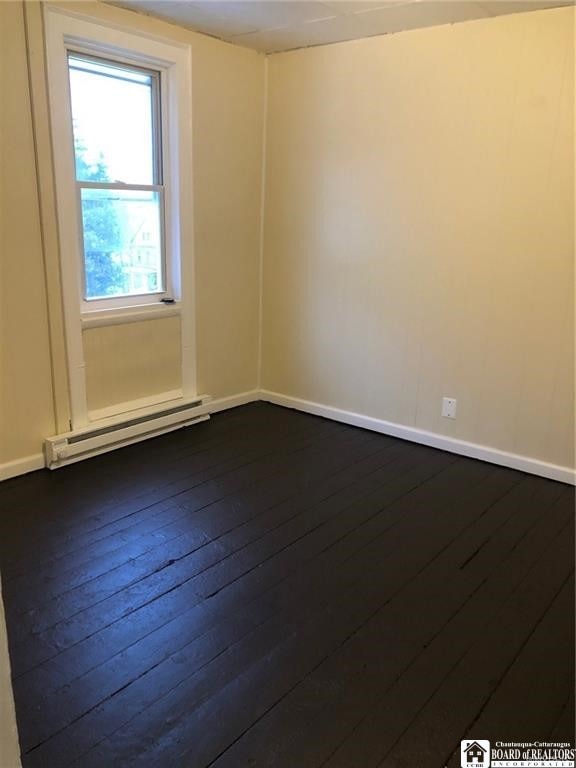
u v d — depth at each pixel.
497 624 2.03
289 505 2.81
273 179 3.92
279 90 3.75
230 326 4.02
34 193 2.79
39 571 2.23
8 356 2.85
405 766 1.50
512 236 3.05
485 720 1.64
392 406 3.69
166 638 1.91
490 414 3.31
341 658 1.85
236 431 3.73
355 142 3.49
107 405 3.35
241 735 1.57
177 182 3.44
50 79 2.73
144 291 3.50
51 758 1.48
